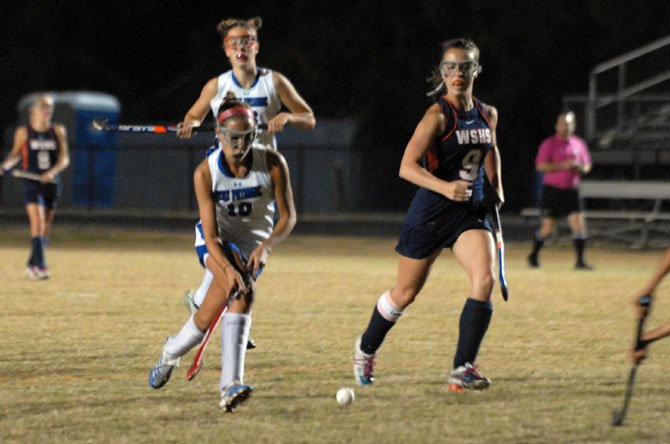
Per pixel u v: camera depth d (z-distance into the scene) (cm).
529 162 10862
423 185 2103
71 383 2241
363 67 11725
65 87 13200
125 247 6512
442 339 2847
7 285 4200
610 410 1977
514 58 10875
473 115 2172
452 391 2155
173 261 5403
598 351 2667
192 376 1997
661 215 6706
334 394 2130
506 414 1945
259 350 2667
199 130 2608
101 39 13388
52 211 4509
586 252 6334
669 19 10594
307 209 10569
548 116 10925
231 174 2036
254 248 2109
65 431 1823
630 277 4703
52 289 4062
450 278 4594
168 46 13425
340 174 10288
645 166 8375
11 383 2241
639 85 8425
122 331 2989
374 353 2222
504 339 2864
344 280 4462
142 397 2097
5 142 11575
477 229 2162
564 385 2222
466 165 2173
